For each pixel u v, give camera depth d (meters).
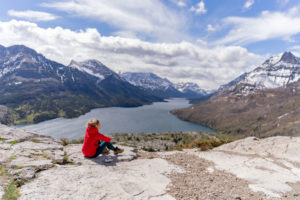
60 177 2.62
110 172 3.04
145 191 2.55
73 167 3.05
